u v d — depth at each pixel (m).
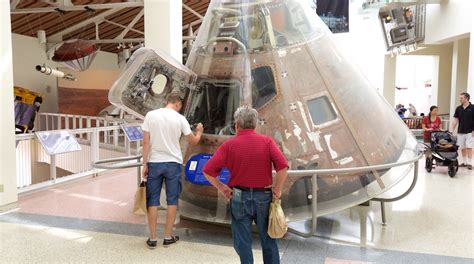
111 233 3.99
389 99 15.70
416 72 22.48
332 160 3.76
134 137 8.41
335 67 4.18
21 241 3.75
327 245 3.67
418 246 3.64
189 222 4.35
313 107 3.87
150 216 3.58
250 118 2.63
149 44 6.88
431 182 6.49
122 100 3.94
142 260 3.33
